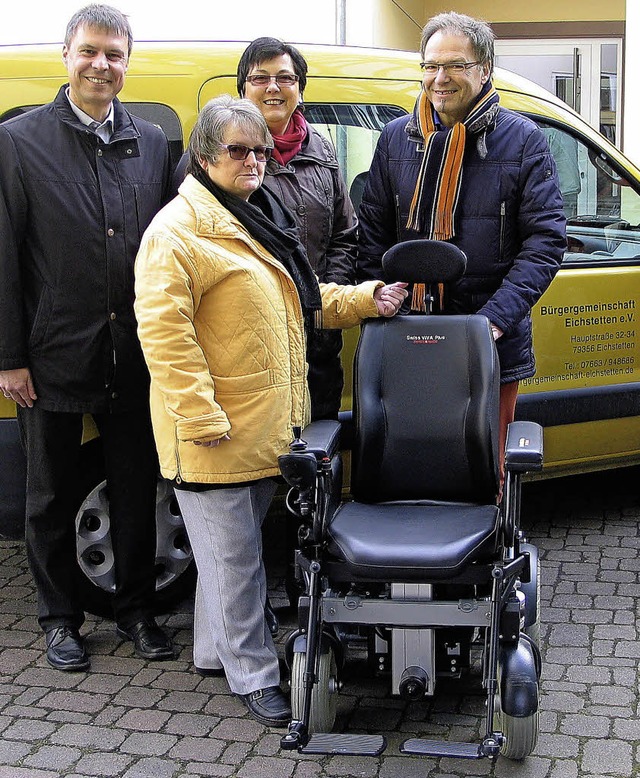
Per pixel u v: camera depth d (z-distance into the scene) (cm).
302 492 311
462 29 373
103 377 366
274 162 370
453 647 334
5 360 360
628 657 384
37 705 361
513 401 403
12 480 396
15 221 355
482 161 385
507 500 317
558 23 1100
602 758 324
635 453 498
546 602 429
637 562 468
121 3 791
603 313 477
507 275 386
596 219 482
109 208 358
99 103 354
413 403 358
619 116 1112
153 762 328
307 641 311
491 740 288
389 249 382
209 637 374
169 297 322
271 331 338
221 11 841
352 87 438
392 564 303
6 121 374
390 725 346
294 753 332
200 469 336
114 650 401
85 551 402
